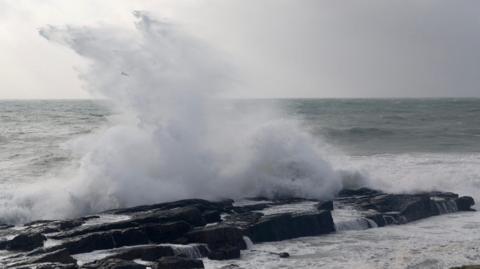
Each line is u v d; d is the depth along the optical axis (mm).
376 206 28250
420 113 104562
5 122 85562
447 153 48188
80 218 24828
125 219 24328
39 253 19594
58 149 49812
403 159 43156
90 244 20469
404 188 33688
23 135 63500
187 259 18859
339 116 97438
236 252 20766
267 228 23328
